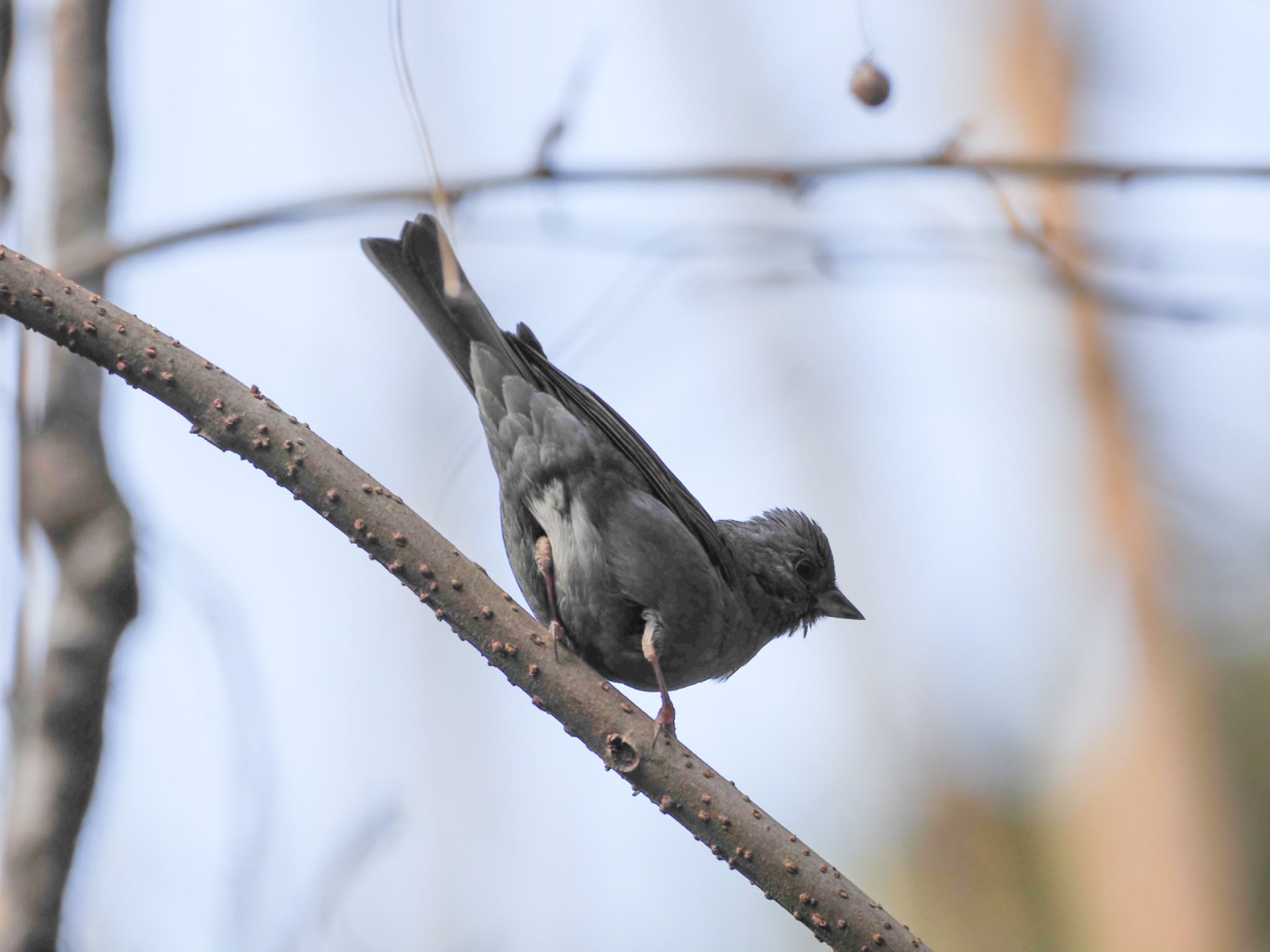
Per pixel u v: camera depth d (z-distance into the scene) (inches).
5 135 343.6
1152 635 889.5
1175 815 860.6
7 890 303.7
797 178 383.6
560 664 319.3
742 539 478.3
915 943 306.7
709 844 312.8
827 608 494.3
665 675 420.2
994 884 868.0
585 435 379.9
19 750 310.5
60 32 361.1
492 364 376.2
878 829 898.7
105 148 365.1
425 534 315.3
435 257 375.9
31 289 290.4
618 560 390.3
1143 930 849.5
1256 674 872.9
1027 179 379.6
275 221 373.7
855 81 379.2
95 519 320.2
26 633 314.3
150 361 298.0
